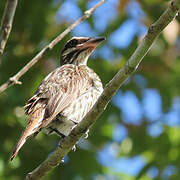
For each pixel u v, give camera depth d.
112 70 16.84
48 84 11.14
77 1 17.30
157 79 17.64
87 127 9.70
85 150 15.62
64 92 11.06
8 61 15.52
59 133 11.25
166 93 17.70
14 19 15.56
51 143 15.28
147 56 17.41
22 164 14.87
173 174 15.46
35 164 14.94
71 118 11.04
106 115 16.66
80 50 13.22
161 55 17.50
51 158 9.98
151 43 8.84
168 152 15.85
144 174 15.58
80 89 11.31
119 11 17.22
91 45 13.18
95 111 9.53
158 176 15.50
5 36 10.38
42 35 15.75
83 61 13.20
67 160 15.46
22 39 15.68
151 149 16.20
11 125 15.03
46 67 15.79
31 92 15.52
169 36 17.20
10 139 14.97
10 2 10.34
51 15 16.23
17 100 15.20
